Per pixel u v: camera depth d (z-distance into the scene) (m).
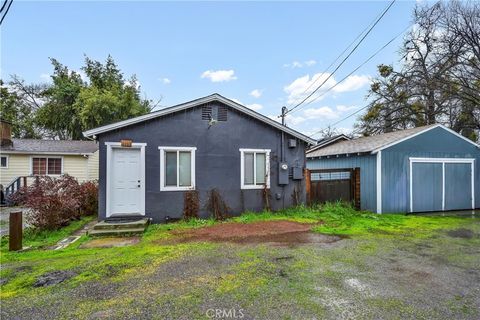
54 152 15.38
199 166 8.93
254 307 3.20
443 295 3.53
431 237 6.64
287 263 4.74
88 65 27.06
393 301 3.36
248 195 9.48
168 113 8.61
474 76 14.45
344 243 6.05
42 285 3.91
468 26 14.42
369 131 23.08
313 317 2.98
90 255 5.27
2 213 11.12
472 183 11.59
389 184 10.32
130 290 3.70
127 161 8.34
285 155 10.02
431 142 11.05
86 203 9.94
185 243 6.07
